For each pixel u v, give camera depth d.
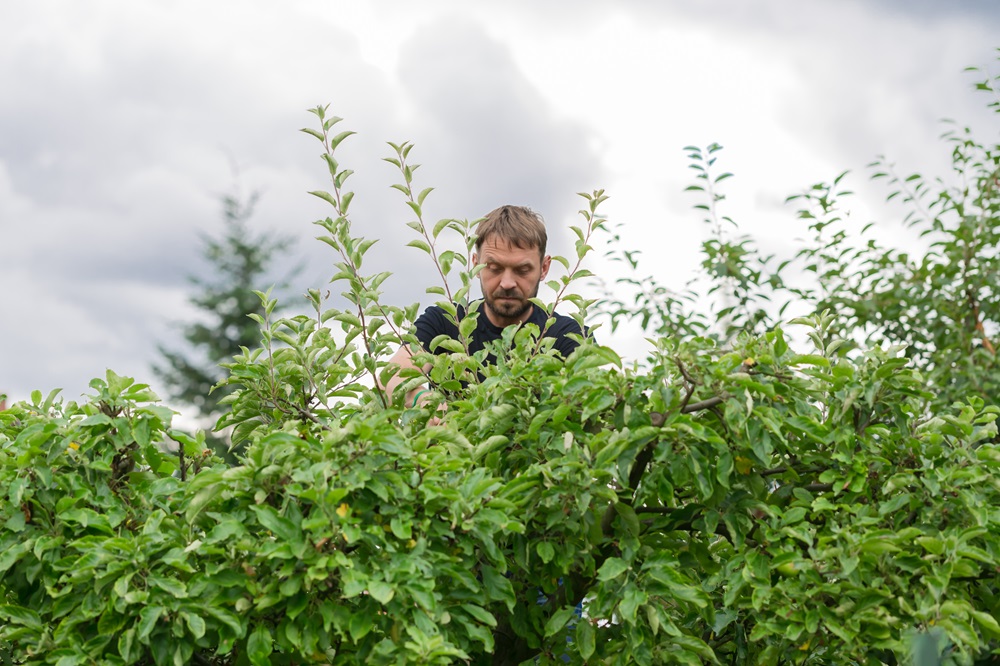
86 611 2.58
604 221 3.47
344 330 3.33
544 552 2.88
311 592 2.62
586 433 3.03
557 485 2.84
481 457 3.01
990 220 6.08
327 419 3.34
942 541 2.80
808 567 2.82
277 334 3.35
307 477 2.58
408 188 3.40
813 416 3.05
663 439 2.85
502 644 3.26
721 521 3.09
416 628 2.52
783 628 2.82
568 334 3.27
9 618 2.72
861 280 6.31
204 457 3.38
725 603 2.88
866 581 2.85
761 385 2.83
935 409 4.77
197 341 24.22
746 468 2.98
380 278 3.33
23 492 2.77
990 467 3.03
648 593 2.80
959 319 6.06
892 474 3.07
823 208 6.19
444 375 3.30
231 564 2.67
